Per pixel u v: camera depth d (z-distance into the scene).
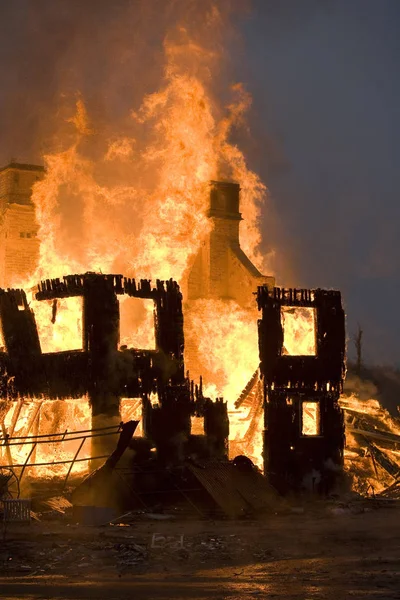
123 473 33.25
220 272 51.44
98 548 22.44
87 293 34.75
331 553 21.81
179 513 32.00
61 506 30.81
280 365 37.19
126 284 35.44
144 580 17.89
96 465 33.81
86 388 34.28
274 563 20.19
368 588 16.69
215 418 36.06
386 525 28.36
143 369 35.16
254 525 29.02
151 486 33.72
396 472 41.28
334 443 37.31
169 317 36.16
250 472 34.34
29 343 35.19
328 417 37.41
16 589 16.70
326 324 38.06
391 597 15.69
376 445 43.69
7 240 47.25
